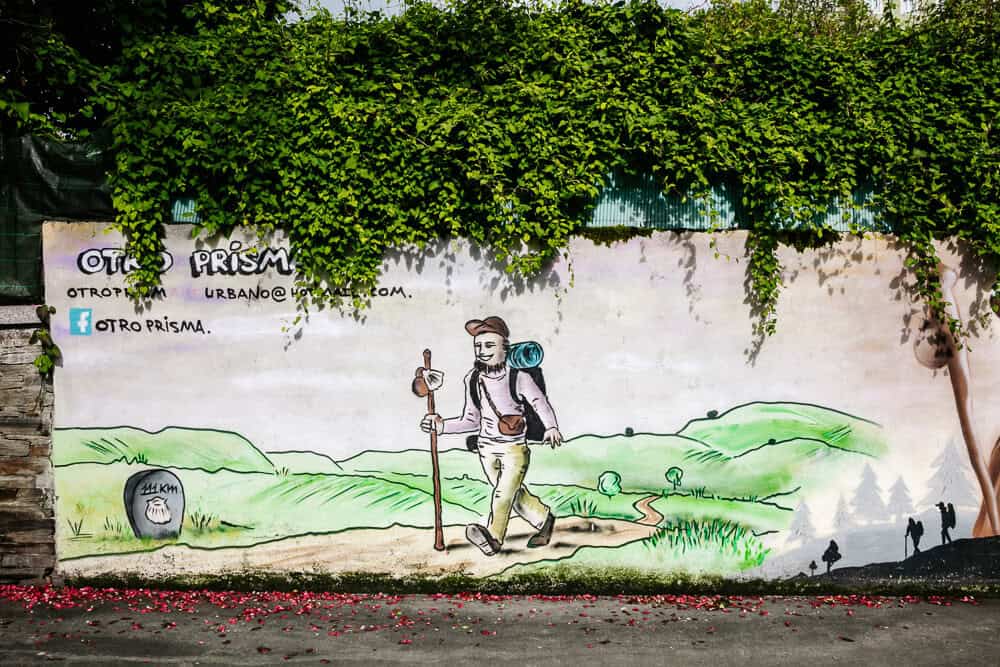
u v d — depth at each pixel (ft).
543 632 21.47
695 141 23.84
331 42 25.13
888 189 24.31
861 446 24.58
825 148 23.94
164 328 24.66
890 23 28.40
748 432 24.53
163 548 24.71
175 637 20.99
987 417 24.57
